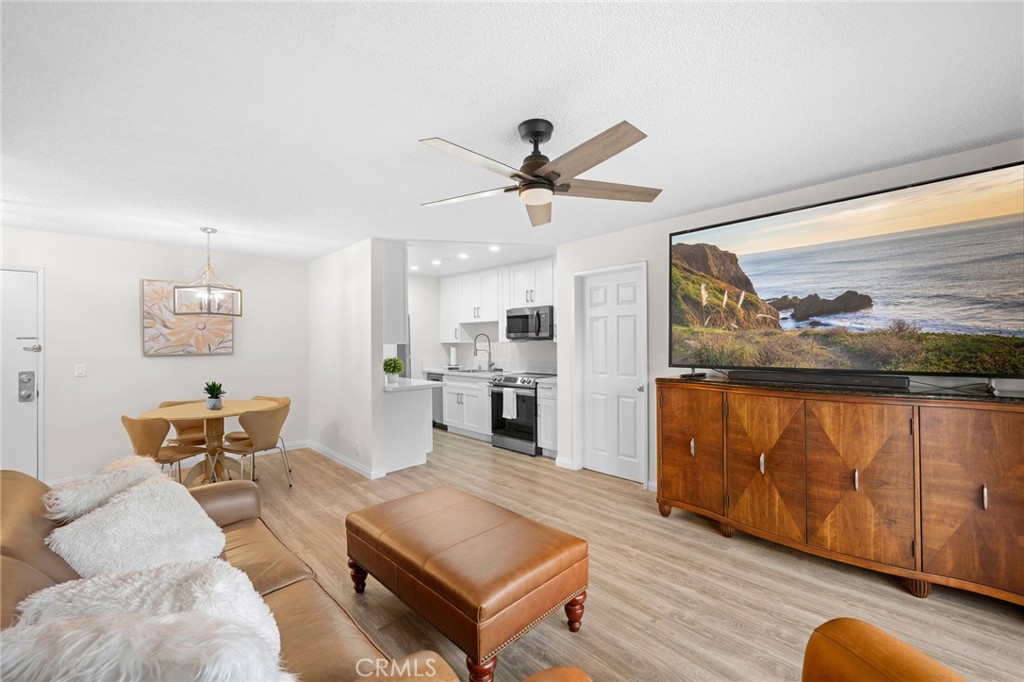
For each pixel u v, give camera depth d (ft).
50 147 7.22
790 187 9.55
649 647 6.04
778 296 9.27
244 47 4.84
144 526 4.64
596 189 6.90
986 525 6.59
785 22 4.58
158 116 6.29
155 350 14.40
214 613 2.88
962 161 7.82
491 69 5.30
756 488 8.80
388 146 7.29
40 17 4.30
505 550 5.85
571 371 14.64
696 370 11.37
